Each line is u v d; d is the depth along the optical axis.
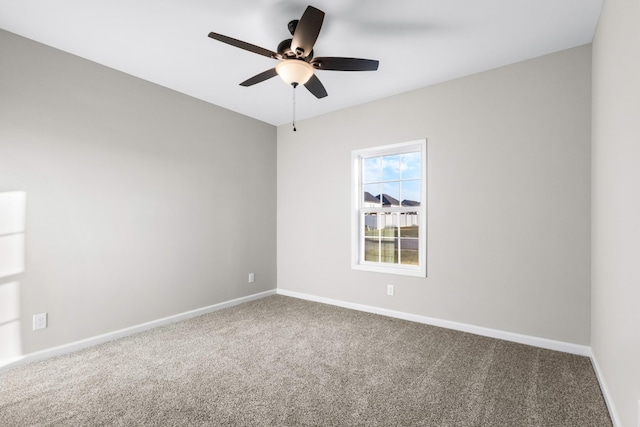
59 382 2.05
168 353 2.51
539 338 2.61
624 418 1.47
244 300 4.02
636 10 1.31
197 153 3.51
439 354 2.48
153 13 2.08
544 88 2.61
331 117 3.97
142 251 3.02
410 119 3.33
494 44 2.45
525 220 2.68
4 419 1.67
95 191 2.70
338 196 3.90
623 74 1.51
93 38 2.37
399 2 1.97
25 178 2.33
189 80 3.09
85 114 2.65
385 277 3.49
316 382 2.06
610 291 1.77
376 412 1.74
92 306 2.67
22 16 2.11
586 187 2.44
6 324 2.24
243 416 1.70
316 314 3.53
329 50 2.54
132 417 1.69
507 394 1.91
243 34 2.33
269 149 4.42
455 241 3.04
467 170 2.97
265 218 4.34
